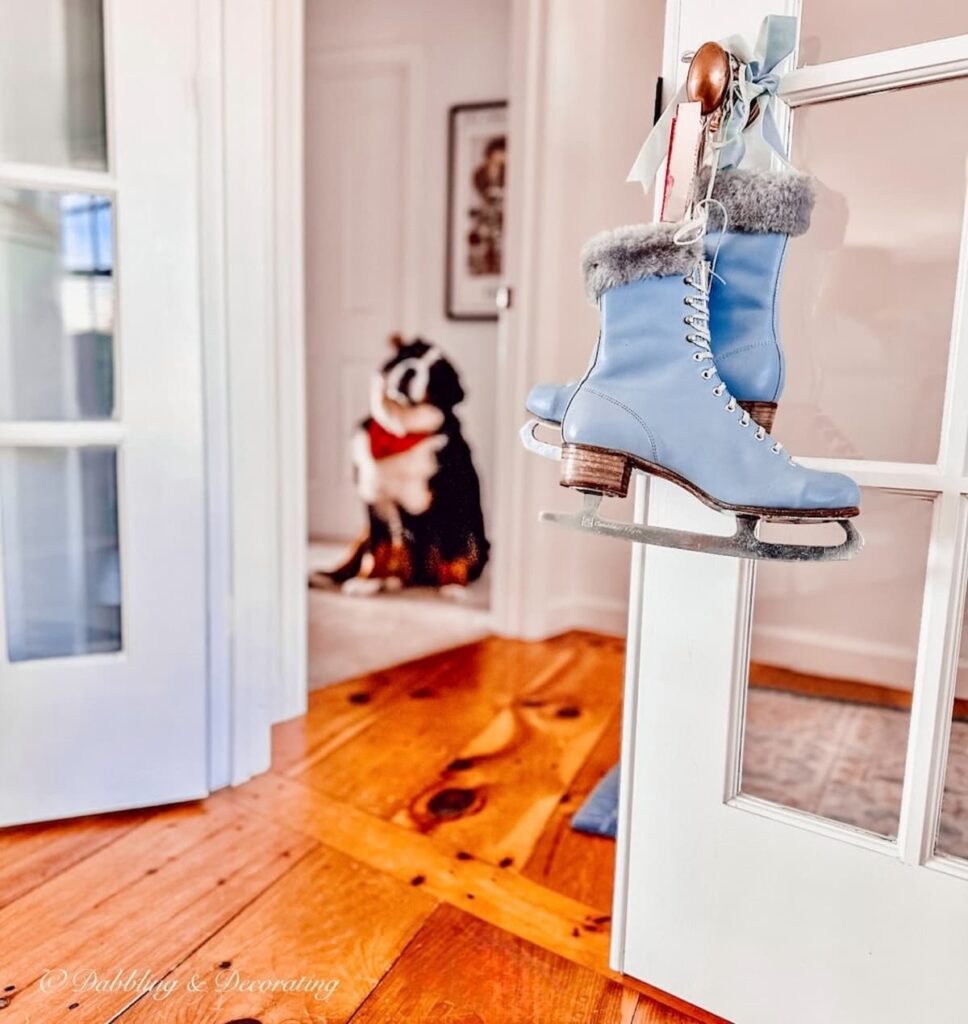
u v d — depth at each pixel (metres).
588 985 0.91
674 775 0.87
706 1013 0.87
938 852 0.75
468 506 2.72
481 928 1.00
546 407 0.80
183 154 1.20
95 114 1.22
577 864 1.14
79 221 1.24
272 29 1.45
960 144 0.99
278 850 1.16
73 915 1.00
